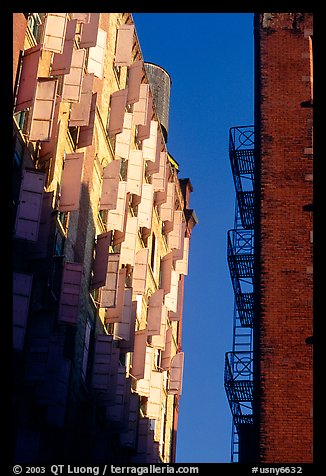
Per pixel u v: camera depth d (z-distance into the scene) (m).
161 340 48.06
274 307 31.95
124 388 39.44
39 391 30.72
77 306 32.56
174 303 52.62
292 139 34.28
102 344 37.56
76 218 35.94
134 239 42.50
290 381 30.98
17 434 29.70
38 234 30.27
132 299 44.72
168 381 52.31
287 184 33.62
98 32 38.53
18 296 27.88
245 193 38.78
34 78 29.81
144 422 44.50
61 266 33.16
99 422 38.53
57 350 30.98
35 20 32.25
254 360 31.86
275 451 30.11
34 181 29.55
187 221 60.94
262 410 30.64
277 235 32.91
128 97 44.06
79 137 35.84
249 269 38.25
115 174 39.62
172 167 56.09
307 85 35.09
